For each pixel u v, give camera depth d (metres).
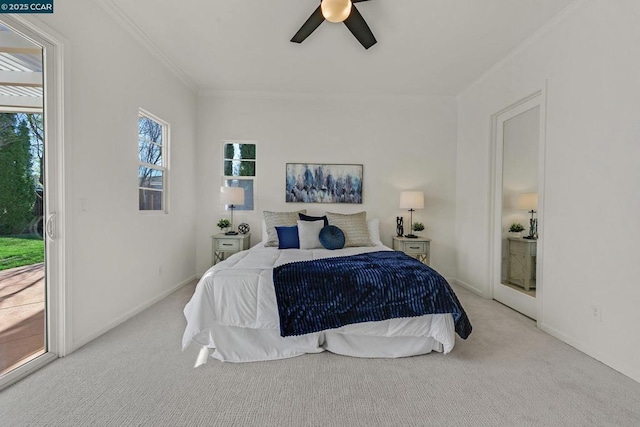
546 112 2.54
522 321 2.76
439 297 2.04
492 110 3.39
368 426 1.40
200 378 1.77
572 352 2.14
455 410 1.51
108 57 2.42
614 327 1.93
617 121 1.93
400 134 4.30
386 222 4.31
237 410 1.49
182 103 3.78
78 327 2.12
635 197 1.82
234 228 4.27
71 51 2.03
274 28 2.68
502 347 2.21
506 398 1.61
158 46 3.00
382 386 1.71
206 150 4.23
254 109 4.25
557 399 1.60
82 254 2.15
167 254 3.43
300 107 4.26
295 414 1.47
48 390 1.62
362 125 4.29
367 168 4.30
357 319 2.00
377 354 2.05
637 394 1.65
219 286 2.03
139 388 1.66
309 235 3.45
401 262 2.37
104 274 2.39
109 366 1.88
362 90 4.09
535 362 1.99
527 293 2.90
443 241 4.32
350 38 2.82
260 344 2.03
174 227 3.60
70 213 2.02
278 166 4.27
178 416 1.44
